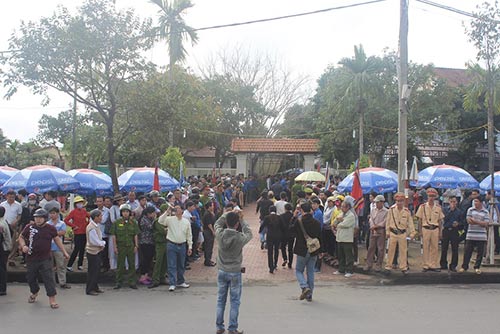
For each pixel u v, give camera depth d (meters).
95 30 13.43
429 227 11.97
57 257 10.75
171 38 26.86
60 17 13.41
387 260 11.99
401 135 13.57
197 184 18.98
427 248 12.01
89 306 9.04
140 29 14.00
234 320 7.25
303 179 20.86
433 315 8.38
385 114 30.28
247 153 33.91
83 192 16.28
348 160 34.72
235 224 7.50
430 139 32.59
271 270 12.53
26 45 13.09
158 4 27.06
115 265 11.31
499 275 11.83
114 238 10.82
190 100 16.69
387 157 36.25
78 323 7.78
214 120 34.09
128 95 14.02
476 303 9.41
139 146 15.95
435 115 30.83
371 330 7.37
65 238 15.52
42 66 13.24
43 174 13.47
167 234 10.70
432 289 10.88
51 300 8.93
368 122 31.28
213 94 38.84
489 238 13.01
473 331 7.38
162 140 15.12
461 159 37.16
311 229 9.45
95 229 10.21
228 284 7.46
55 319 8.03
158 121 14.34
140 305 9.13
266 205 15.78
